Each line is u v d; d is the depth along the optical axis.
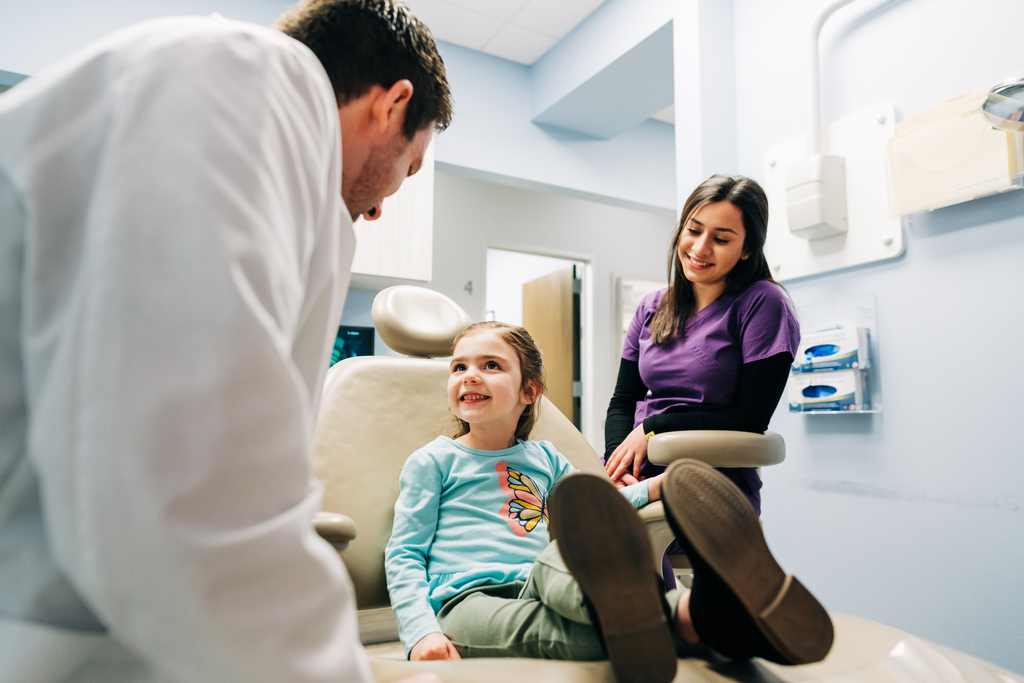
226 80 0.39
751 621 0.58
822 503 1.69
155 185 0.35
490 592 0.91
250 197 0.38
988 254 1.41
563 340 4.86
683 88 2.06
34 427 0.34
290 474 0.39
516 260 5.80
